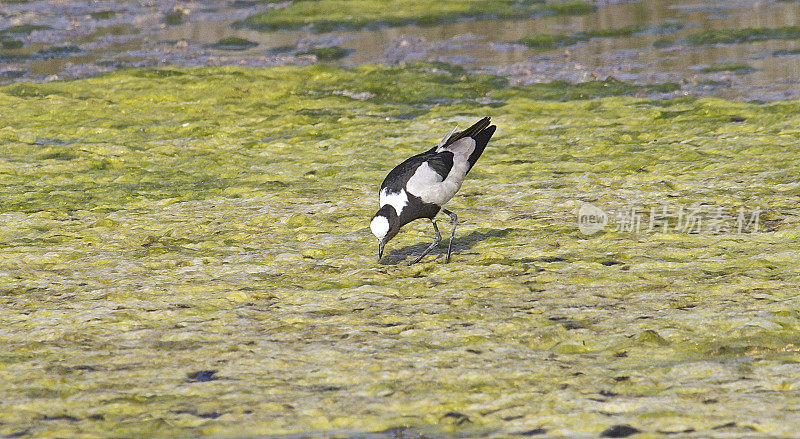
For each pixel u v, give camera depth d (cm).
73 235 1448
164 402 861
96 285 1209
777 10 3088
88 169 1822
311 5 3403
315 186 1698
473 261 1276
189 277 1235
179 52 2948
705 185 1584
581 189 1602
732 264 1205
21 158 1880
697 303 1065
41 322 1074
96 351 984
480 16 3269
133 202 1625
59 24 3338
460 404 841
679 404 820
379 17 3256
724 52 2634
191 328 1044
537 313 1060
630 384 869
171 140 2006
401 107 2261
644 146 1836
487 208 1530
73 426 816
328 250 1354
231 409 840
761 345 938
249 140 2002
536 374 899
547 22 3142
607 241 1331
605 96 2283
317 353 965
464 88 2381
